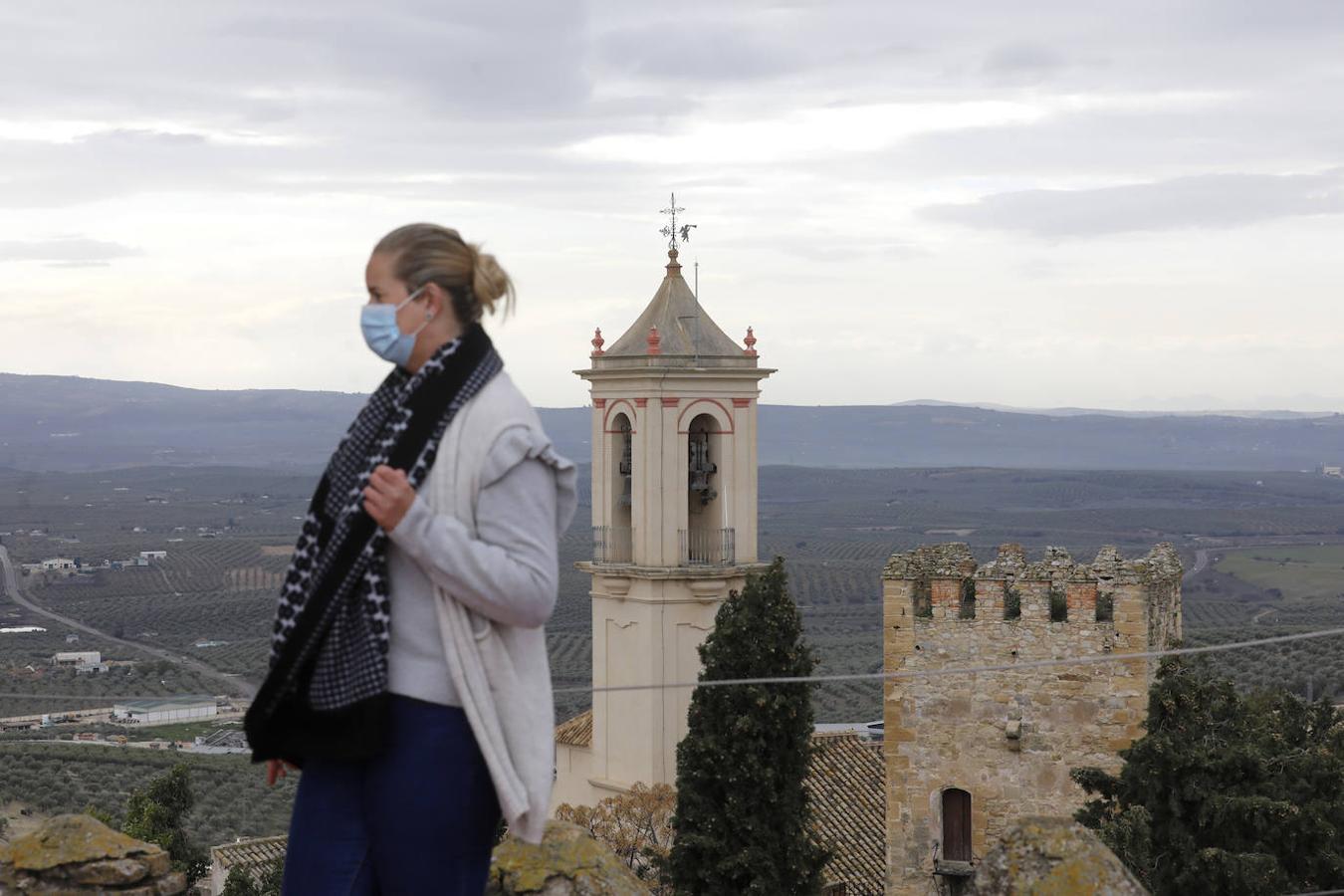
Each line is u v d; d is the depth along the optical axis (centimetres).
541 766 633
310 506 649
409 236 634
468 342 633
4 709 13750
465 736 626
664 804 4778
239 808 9362
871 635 17525
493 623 627
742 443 6303
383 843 626
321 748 621
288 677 618
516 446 618
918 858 4022
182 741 12275
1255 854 3089
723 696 3462
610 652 6309
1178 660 3309
